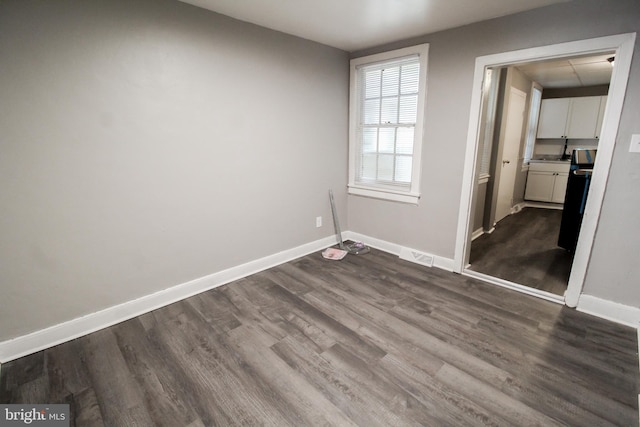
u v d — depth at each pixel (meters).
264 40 2.72
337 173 3.72
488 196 4.15
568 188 3.42
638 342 1.88
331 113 3.47
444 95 2.82
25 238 1.84
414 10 2.30
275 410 1.50
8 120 1.70
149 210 2.30
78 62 1.86
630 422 1.41
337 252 3.52
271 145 2.97
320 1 2.16
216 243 2.73
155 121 2.22
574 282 2.32
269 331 2.12
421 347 1.93
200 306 2.45
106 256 2.15
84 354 1.91
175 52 2.23
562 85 5.50
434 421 1.43
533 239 3.95
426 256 3.19
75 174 1.95
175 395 1.60
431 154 3.01
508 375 1.70
